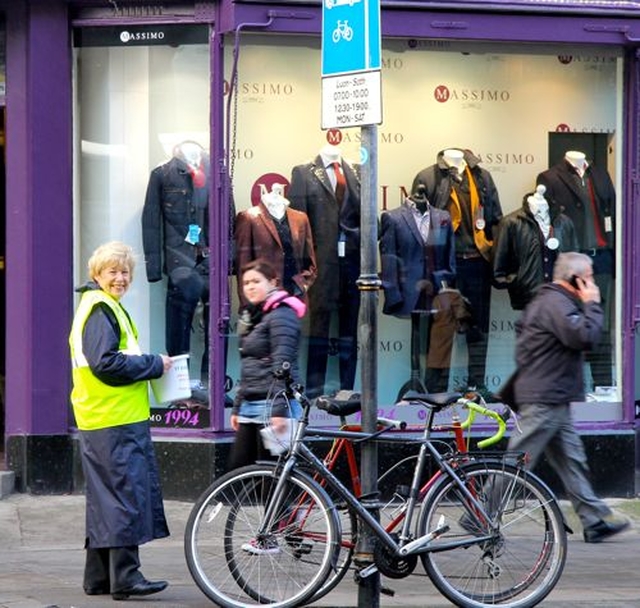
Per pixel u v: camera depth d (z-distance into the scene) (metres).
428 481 18.20
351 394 19.08
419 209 28.11
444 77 28.09
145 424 19.17
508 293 28.55
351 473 18.53
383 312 28.00
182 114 26.81
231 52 26.58
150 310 27.09
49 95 26.59
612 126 28.44
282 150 27.17
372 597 17.67
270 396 21.23
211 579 18.12
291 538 17.88
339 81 17.36
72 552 23.05
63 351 26.83
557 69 28.44
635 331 28.22
